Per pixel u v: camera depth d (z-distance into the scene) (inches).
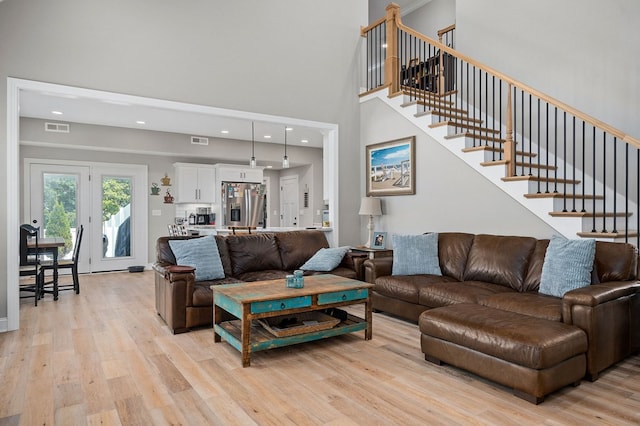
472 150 175.6
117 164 303.6
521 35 205.8
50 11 156.9
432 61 268.1
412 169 203.0
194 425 83.7
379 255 201.8
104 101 171.3
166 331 147.3
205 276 162.7
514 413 87.7
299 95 218.4
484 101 222.5
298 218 399.9
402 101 209.9
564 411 88.6
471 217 177.5
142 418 86.4
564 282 123.9
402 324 156.2
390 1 329.4
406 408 90.2
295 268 192.7
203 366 114.6
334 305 130.6
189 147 316.5
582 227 141.7
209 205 345.4
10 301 148.0
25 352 125.4
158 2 180.1
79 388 100.5
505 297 123.6
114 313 173.8
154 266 168.2
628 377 106.3
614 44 171.0
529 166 169.0
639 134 162.9
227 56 196.9
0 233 146.8
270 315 119.1
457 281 157.1
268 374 109.1
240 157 341.1
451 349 108.7
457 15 238.1
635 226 162.6
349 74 237.0
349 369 112.3
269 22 209.3
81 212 291.0
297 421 85.0
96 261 297.3
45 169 278.1
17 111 150.0
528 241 147.6
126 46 172.2
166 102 181.0
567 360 95.6
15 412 88.9
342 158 233.5
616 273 121.3
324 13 228.4
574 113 147.7
